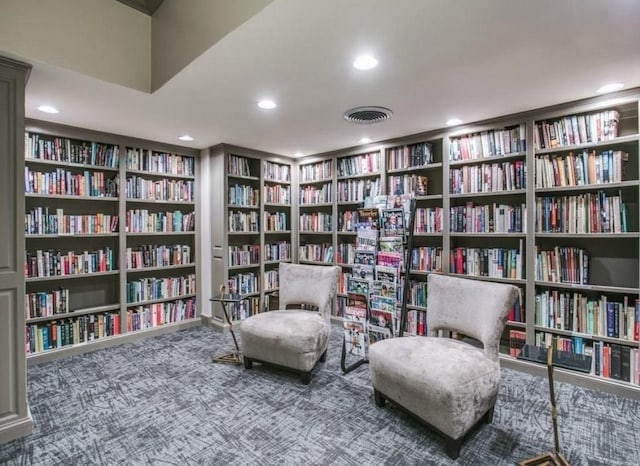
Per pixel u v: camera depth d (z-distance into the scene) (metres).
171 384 2.64
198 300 4.29
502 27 1.65
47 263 3.16
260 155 4.36
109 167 3.52
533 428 2.07
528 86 2.35
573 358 1.62
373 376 2.29
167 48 2.26
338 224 4.34
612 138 2.53
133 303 3.71
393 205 3.07
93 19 2.21
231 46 1.82
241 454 1.84
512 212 2.99
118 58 2.31
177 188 4.10
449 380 1.80
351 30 1.67
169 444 1.92
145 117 2.99
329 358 3.19
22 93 2.01
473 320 2.32
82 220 3.37
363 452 1.85
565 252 2.74
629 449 1.87
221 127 3.29
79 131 3.29
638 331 2.44
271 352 2.74
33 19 1.97
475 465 1.75
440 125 3.24
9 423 1.96
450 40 1.76
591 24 1.62
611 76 2.20
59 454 1.84
